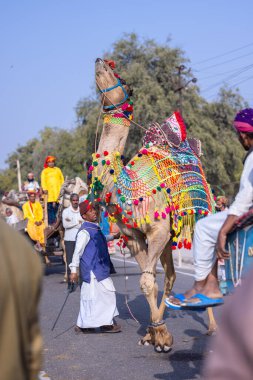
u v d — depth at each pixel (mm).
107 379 6531
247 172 4535
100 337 8688
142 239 7855
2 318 2141
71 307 11125
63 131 61719
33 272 2266
